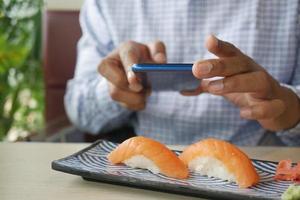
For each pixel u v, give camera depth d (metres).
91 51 0.94
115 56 0.73
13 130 1.25
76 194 0.47
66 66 1.08
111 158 0.52
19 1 1.16
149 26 0.89
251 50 0.85
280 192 0.46
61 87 1.08
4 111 1.21
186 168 0.49
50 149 0.62
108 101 0.85
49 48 1.08
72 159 0.52
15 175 0.52
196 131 0.88
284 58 0.86
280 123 0.71
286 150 0.63
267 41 0.86
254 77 0.60
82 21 0.98
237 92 0.61
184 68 0.55
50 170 0.53
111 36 0.92
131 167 0.51
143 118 0.89
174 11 0.88
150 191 0.48
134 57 0.69
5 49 1.12
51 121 1.02
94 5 0.94
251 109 0.66
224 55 0.61
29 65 1.21
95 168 0.50
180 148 0.61
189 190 0.45
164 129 0.89
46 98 1.09
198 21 0.87
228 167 0.48
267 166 0.52
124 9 0.91
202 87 0.64
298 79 0.86
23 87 1.24
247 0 0.85
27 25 1.19
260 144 0.86
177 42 0.88
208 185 0.47
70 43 1.08
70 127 0.94
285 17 0.85
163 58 0.72
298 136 0.78
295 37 0.86
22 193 0.47
